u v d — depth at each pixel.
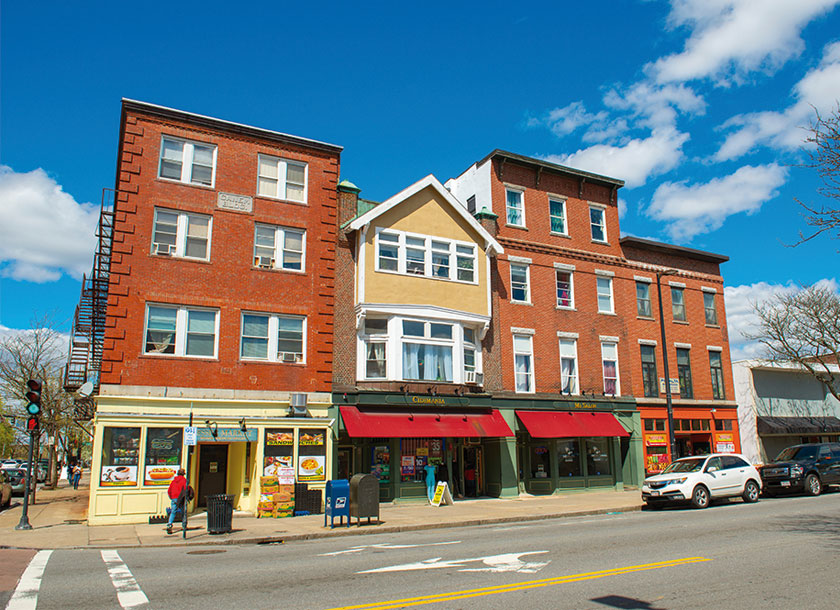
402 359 22.77
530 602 7.49
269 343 21.14
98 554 12.38
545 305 27.41
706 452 31.14
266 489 18.75
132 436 18.31
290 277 21.81
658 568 9.48
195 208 20.78
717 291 33.66
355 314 22.78
